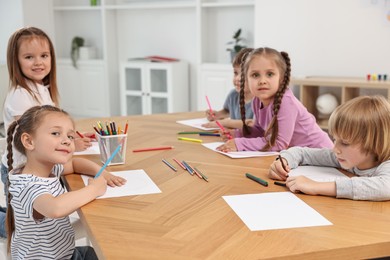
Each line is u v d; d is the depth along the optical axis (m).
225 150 1.79
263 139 1.83
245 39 5.02
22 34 2.02
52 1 5.89
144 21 5.69
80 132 2.14
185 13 5.39
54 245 1.37
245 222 1.11
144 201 1.27
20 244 1.35
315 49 4.02
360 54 3.84
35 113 1.32
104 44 5.72
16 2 5.50
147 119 2.51
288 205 1.22
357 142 1.29
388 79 3.63
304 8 4.01
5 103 2.04
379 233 1.04
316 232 1.05
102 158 1.68
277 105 1.80
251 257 0.93
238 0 5.00
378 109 1.28
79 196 1.24
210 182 1.42
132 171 1.56
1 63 5.25
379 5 3.69
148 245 0.99
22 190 1.27
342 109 1.32
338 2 3.86
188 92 5.49
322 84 3.64
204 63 5.07
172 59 5.41
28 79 2.06
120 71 5.53
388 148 1.30
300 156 1.56
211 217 1.14
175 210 1.20
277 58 1.79
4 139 1.92
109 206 1.23
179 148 1.87
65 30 6.21
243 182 1.42
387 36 3.70
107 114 5.86
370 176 1.35
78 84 6.00
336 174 1.46
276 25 4.17
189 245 0.99
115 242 1.01
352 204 1.22
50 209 1.19
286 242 1.00
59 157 1.32
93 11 5.98
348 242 1.00
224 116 2.60
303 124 1.87
